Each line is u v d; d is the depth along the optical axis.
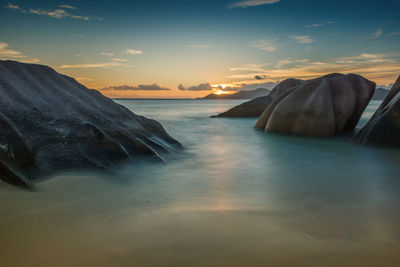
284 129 10.72
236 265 1.85
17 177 3.34
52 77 6.41
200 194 3.75
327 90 10.58
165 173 4.84
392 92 8.55
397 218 2.92
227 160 6.34
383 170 5.45
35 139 4.27
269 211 3.07
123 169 4.60
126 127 6.21
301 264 1.88
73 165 4.20
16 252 1.96
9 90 5.07
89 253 1.99
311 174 5.11
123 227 2.48
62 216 2.64
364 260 1.97
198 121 17.91
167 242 2.19
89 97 6.59
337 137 9.77
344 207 3.28
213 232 2.41
